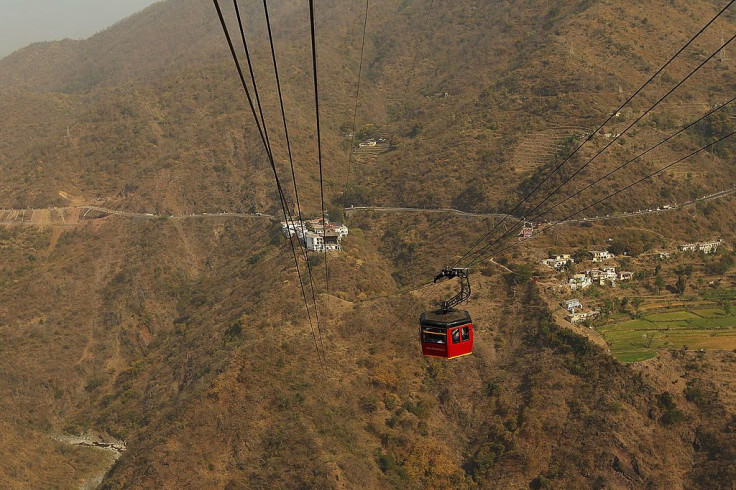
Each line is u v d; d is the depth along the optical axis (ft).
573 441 236.02
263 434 243.19
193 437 249.75
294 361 273.75
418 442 247.09
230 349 301.22
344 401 258.78
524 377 265.34
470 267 338.13
